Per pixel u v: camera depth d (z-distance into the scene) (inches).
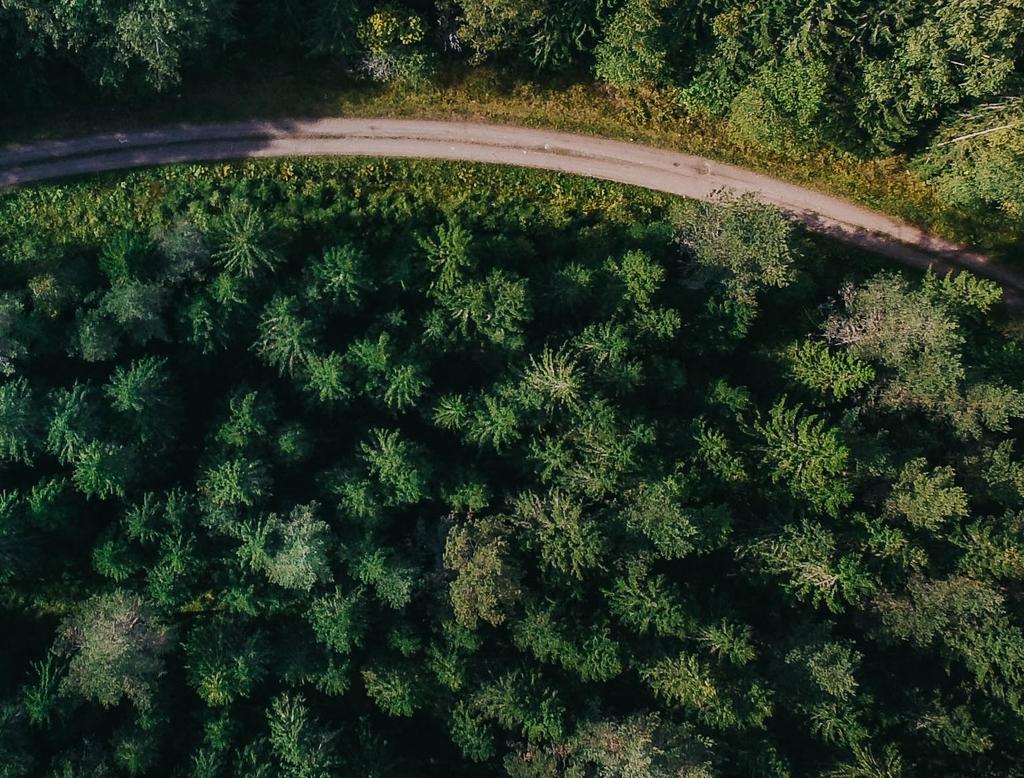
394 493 1919.3
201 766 1781.5
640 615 1877.5
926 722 1898.4
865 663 2011.6
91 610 1843.0
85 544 1993.1
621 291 1974.7
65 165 2084.2
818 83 1909.4
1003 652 1855.3
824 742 1936.5
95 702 1872.5
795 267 2064.5
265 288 1969.7
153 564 1892.2
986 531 1898.4
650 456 1940.2
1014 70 1951.3
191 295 1932.8
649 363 2039.9
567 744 1849.2
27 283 1975.9
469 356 2038.6
